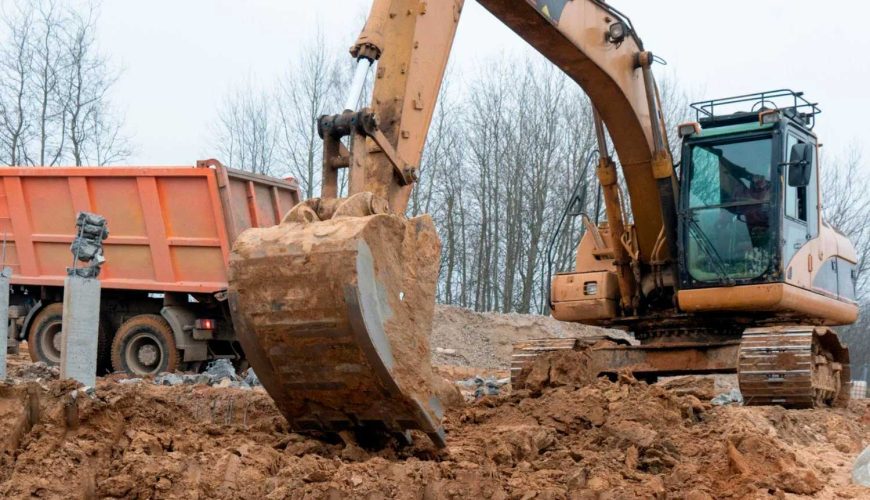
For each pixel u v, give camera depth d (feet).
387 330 17.97
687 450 23.02
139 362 44.55
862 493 22.25
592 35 32.42
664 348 35.55
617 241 37.55
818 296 36.76
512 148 106.11
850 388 37.70
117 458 17.63
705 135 35.94
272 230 18.63
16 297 48.26
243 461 17.87
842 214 128.16
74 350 21.31
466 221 109.40
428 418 18.83
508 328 83.30
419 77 22.67
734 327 36.63
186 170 43.50
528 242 106.83
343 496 17.03
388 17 21.90
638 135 35.45
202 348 44.57
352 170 19.88
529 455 21.80
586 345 37.29
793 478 21.84
